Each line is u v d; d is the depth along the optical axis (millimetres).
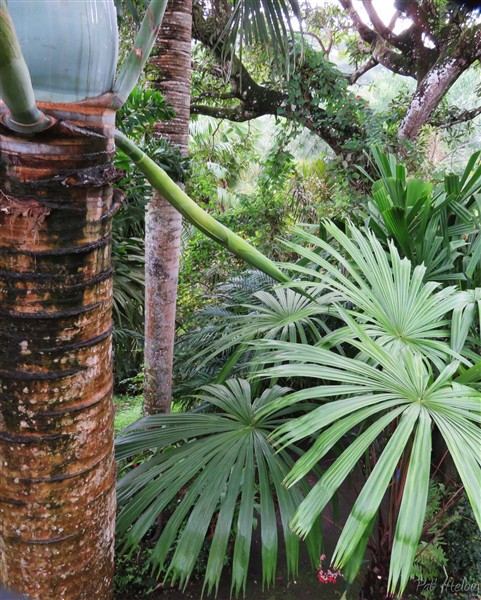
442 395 989
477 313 1312
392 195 1918
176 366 2559
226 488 1080
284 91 3939
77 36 614
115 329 3111
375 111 4445
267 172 4441
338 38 4797
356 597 1865
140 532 1019
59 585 828
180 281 4160
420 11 3752
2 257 675
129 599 1828
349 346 1701
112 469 892
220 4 3297
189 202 882
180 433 1305
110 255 789
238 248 944
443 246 1738
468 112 4703
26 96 543
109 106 679
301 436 906
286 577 1940
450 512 1773
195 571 1917
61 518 797
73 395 755
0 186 647
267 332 1695
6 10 454
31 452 753
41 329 705
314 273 1252
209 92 4113
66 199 667
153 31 696
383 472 831
